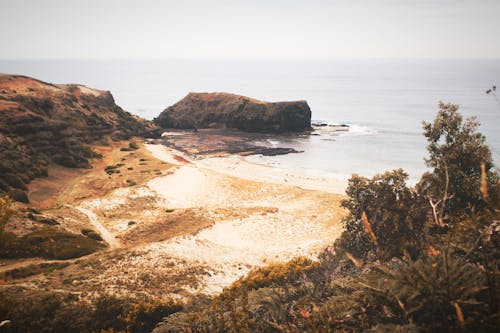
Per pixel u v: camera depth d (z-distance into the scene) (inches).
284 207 2596.0
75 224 2082.9
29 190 2957.7
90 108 5526.6
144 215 2423.7
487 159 852.0
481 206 740.7
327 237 1956.2
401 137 5590.6
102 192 2974.9
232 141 5398.6
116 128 5226.4
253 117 6102.4
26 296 916.6
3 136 3459.6
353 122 7180.1
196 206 2679.6
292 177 3565.5
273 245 1884.8
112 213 2442.2
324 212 2425.0
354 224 823.7
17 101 4286.4
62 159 3676.2
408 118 7618.1
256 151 4751.5
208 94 7022.6
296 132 6067.9
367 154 4576.8
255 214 2369.6
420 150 4734.3
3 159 3189.0
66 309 863.1
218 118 6574.8
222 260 1566.2
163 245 1659.7
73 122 4680.1
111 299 897.5
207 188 3085.6
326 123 7066.9
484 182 244.7
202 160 4229.8
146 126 5935.0
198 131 6289.4
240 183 3230.8
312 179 3506.4
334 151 4756.4
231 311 415.5
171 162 4062.5
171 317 621.9
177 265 1384.1
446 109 956.0
